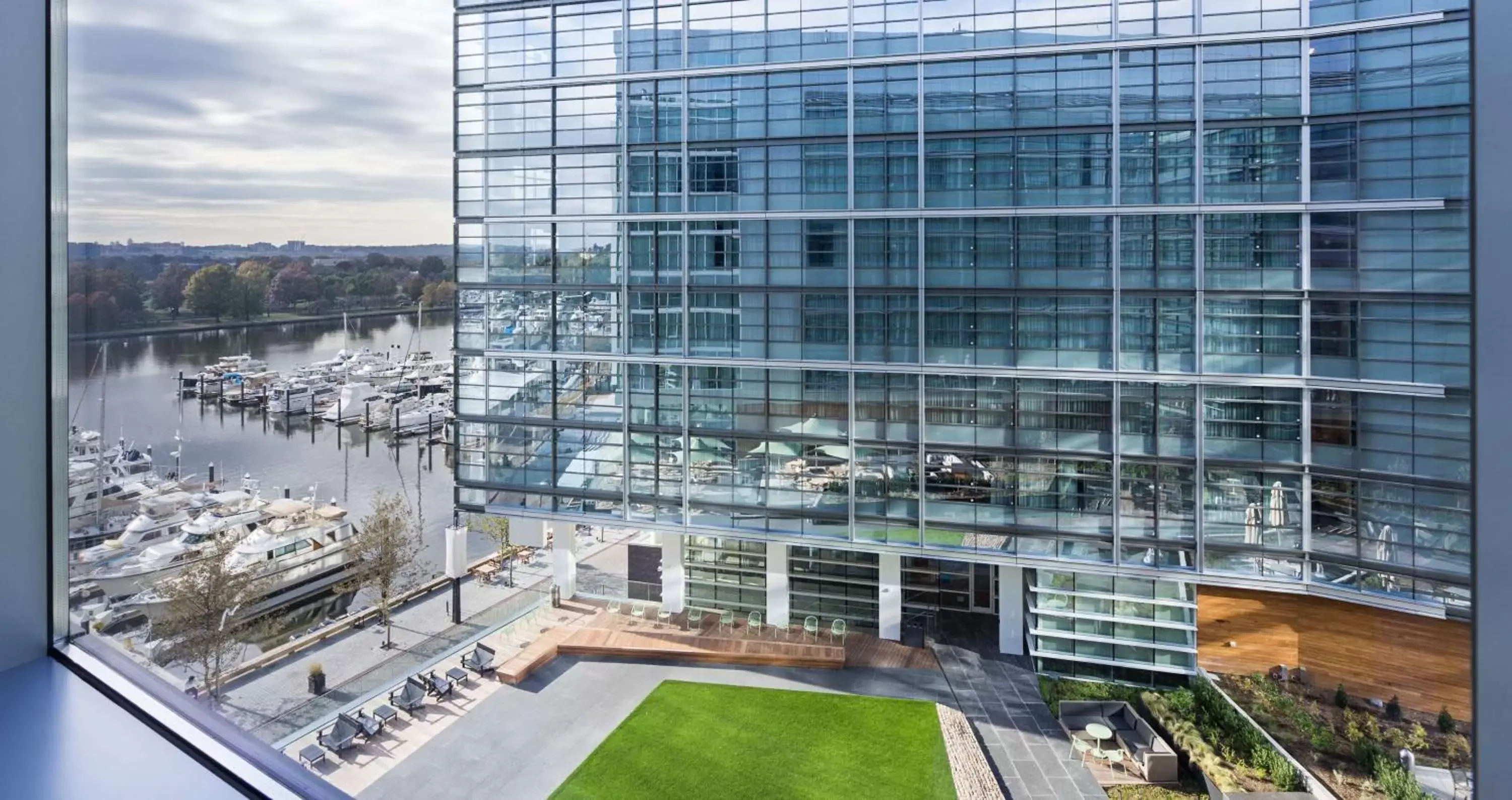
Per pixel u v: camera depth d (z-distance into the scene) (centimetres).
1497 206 77
